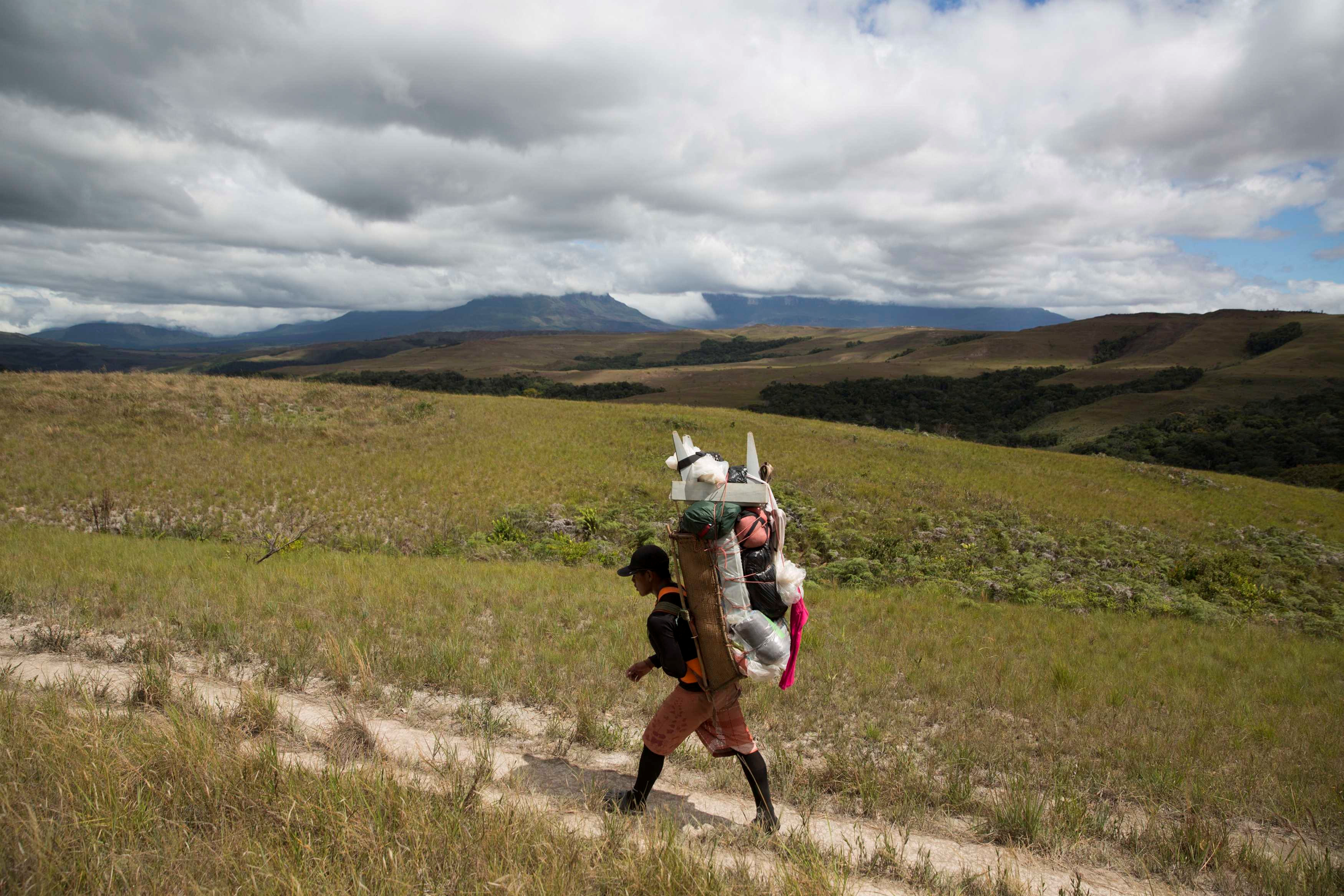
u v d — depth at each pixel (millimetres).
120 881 2613
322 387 37844
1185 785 4949
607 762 4797
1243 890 3736
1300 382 165625
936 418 146875
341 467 25469
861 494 28297
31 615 7430
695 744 5086
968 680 7348
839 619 10484
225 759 3576
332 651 6145
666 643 3598
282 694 5582
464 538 19188
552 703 5812
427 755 4531
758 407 148250
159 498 20547
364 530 19406
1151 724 6406
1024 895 3398
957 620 11297
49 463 22375
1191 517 29422
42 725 3691
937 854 3896
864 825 4207
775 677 3547
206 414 30141
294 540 16750
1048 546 22578
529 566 14766
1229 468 82062
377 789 3416
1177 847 4008
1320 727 6715
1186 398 151125
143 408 29562
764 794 3809
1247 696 7848
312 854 2871
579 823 3623
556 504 23547
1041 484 32938
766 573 3537
